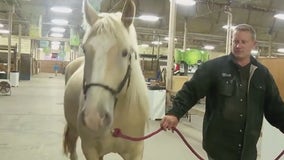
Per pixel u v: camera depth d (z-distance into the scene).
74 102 3.01
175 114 2.27
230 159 2.24
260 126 2.26
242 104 2.20
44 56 42.25
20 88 17.78
